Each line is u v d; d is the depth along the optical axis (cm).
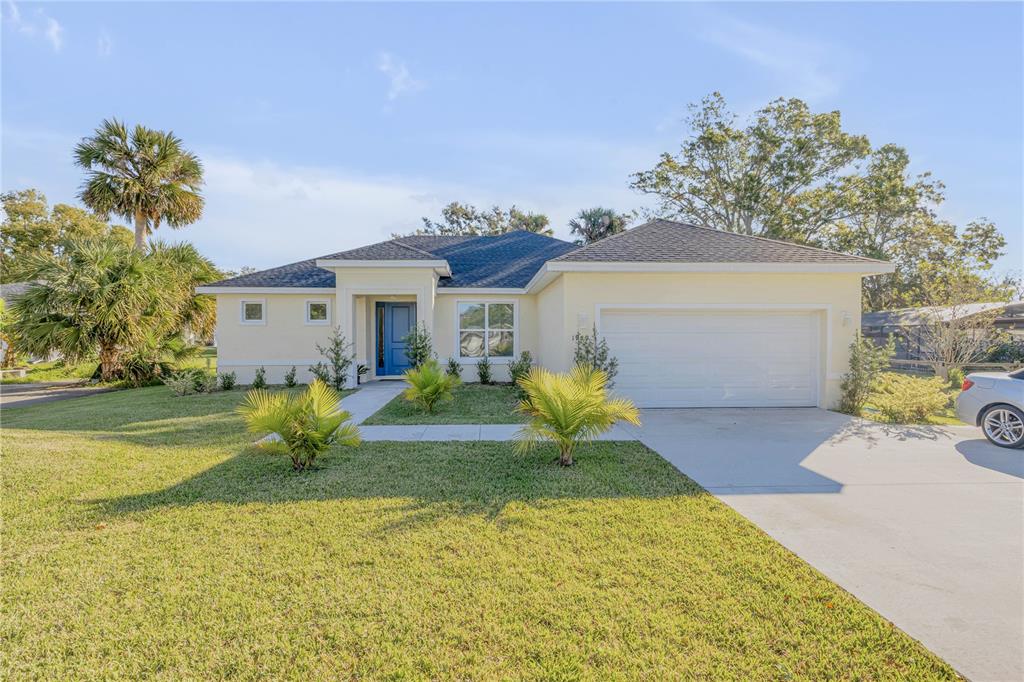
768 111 3031
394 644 287
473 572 368
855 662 268
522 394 1182
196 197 2239
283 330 1603
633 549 406
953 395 1046
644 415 1030
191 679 259
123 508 500
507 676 260
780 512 489
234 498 529
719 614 313
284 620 310
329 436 647
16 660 274
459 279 1666
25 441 778
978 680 253
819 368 1123
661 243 1193
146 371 1781
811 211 2977
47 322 1656
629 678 257
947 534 434
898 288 3431
